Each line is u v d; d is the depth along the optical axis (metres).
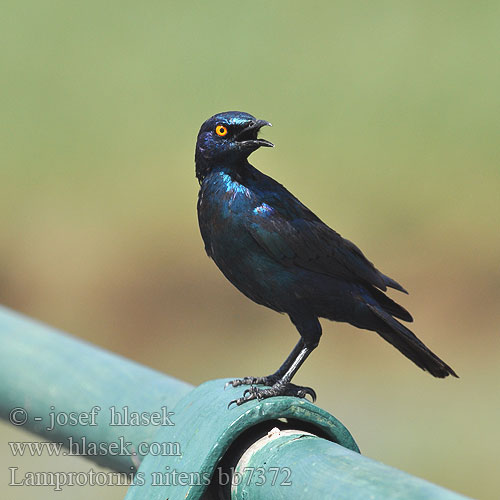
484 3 20.28
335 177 18.16
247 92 19.80
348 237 17.53
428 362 5.57
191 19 21.05
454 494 2.71
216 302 15.94
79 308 16.25
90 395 4.14
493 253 16.72
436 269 16.73
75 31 21.00
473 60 19.64
